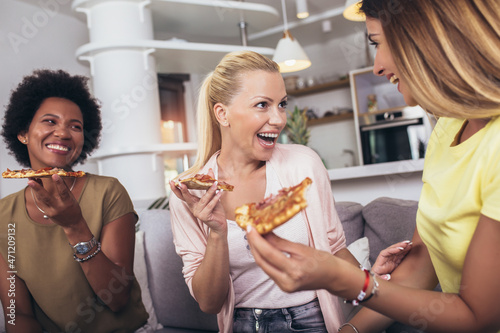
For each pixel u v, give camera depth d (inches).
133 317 53.2
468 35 27.0
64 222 43.3
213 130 52.6
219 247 41.7
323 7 174.2
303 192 25.6
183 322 70.8
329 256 27.4
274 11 137.0
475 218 29.9
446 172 33.1
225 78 46.5
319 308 46.9
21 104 51.9
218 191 39.2
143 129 111.3
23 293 49.5
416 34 28.7
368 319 39.3
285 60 132.3
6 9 113.4
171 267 72.4
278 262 25.3
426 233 35.5
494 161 27.9
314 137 216.1
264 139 47.5
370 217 66.1
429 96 29.2
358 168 97.2
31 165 55.1
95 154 106.8
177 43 113.8
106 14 108.0
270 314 46.9
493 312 27.3
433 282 39.4
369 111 187.3
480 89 27.1
